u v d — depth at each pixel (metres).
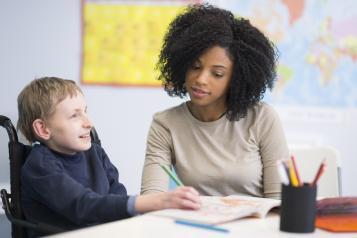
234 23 1.78
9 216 1.53
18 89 2.83
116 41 2.85
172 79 1.87
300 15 2.86
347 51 2.85
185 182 1.78
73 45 2.85
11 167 1.56
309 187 1.05
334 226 1.10
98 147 1.80
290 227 1.05
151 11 2.83
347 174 2.86
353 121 2.86
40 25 2.83
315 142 2.86
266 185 1.77
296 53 2.86
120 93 2.85
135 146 2.86
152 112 2.85
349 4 2.84
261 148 1.80
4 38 2.83
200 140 1.79
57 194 1.43
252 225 1.12
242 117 1.79
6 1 2.82
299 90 2.86
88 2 2.83
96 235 0.99
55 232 1.41
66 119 1.60
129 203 1.34
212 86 1.69
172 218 1.15
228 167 1.74
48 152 1.57
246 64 1.73
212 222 1.10
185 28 1.83
